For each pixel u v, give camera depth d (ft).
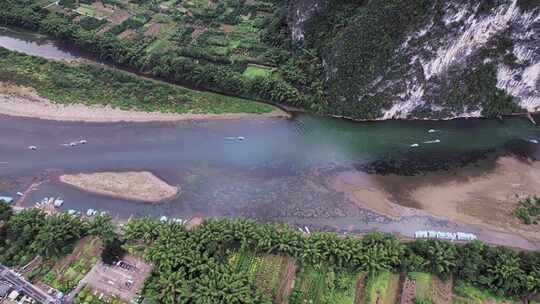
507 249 225.76
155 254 212.64
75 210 254.88
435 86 308.81
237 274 206.28
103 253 220.02
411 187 274.36
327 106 322.75
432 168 286.87
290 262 223.71
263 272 219.00
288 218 255.29
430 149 299.38
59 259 222.28
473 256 218.38
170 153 294.25
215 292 196.13
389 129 314.35
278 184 275.59
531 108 323.78
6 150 289.74
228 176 279.69
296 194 269.44
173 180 276.00
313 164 289.12
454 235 242.78
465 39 293.43
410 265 218.79
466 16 284.00
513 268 211.20
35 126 306.55
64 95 328.90
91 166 282.56
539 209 258.16
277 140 306.96
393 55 301.22
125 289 208.03
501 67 305.73
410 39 295.28
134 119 315.99
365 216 256.52
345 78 316.40
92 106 322.55
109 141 299.79
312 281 216.33
